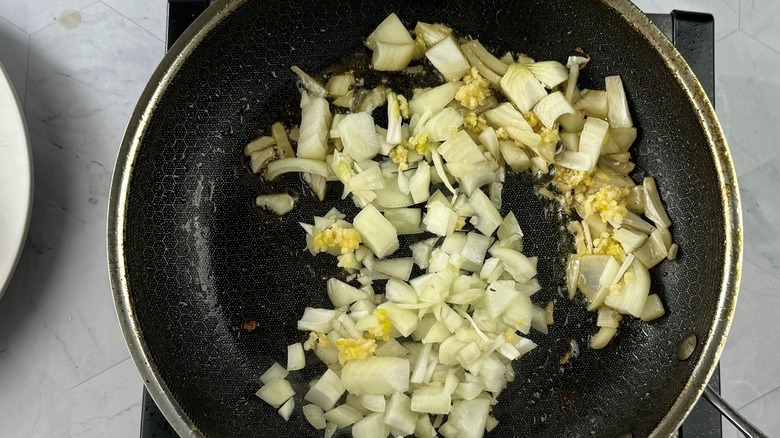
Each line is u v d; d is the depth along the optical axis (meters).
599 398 0.34
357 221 0.33
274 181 0.33
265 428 0.33
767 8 0.38
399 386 0.32
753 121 0.38
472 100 0.33
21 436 0.35
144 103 0.29
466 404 0.33
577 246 0.34
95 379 0.35
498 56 0.34
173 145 0.32
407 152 0.33
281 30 0.32
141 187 0.30
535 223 0.34
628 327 0.34
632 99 0.33
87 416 0.35
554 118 0.33
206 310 0.33
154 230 0.32
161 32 0.36
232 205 0.33
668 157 0.33
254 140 0.33
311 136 0.33
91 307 0.35
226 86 0.32
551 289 0.34
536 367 0.34
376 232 0.33
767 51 0.38
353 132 0.32
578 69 0.34
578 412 0.34
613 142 0.34
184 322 0.32
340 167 0.32
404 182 0.33
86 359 0.35
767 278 0.38
